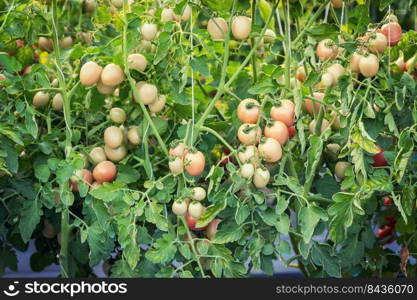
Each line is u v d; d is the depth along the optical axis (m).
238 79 1.43
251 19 1.35
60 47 1.64
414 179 1.34
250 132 1.21
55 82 1.46
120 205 1.24
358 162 1.22
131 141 1.34
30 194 1.36
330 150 1.41
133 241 1.20
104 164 1.31
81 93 1.40
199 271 1.28
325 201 1.30
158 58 1.24
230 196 1.22
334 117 1.27
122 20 1.29
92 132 1.41
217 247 1.24
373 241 1.39
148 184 1.23
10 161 1.28
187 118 1.38
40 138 1.47
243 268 1.23
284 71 1.28
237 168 1.32
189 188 1.23
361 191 1.21
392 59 1.41
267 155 1.21
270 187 1.31
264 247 1.25
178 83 1.30
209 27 1.31
